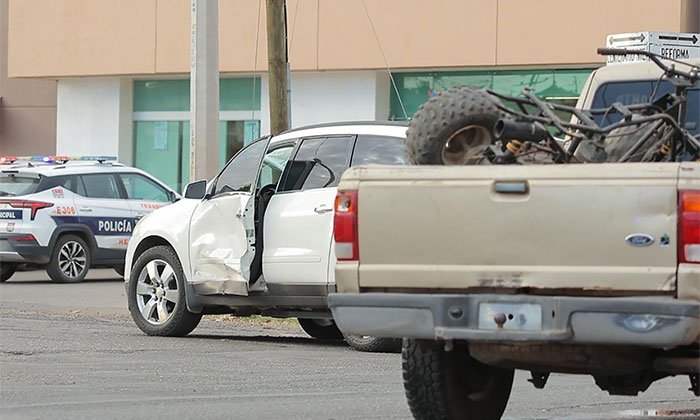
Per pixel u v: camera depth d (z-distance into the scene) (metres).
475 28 45.19
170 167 54.53
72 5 53.56
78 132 55.91
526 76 45.94
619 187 11.50
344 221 12.49
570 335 11.55
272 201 22.73
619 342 11.41
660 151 13.51
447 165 12.65
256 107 51.91
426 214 12.18
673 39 31.30
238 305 23.44
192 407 15.29
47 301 34.16
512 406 15.88
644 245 11.41
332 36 47.69
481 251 12.00
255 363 20.19
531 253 11.82
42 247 40.25
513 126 12.78
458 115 13.45
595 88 16.50
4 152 58.91
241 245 23.11
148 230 25.08
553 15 43.97
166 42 51.50
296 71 49.03
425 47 46.09
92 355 20.80
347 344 23.86
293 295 22.30
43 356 20.42
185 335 24.97
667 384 18.28
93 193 41.72
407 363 13.30
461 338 11.98
